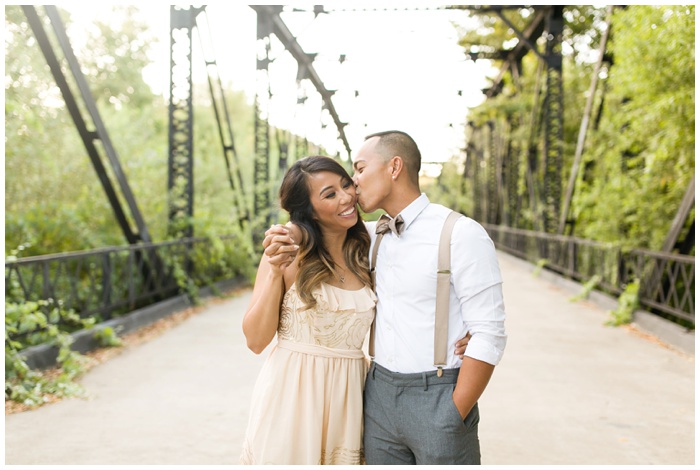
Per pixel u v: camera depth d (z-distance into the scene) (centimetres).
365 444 203
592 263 1067
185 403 455
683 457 353
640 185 860
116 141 1093
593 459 350
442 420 184
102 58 1861
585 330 759
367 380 204
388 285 197
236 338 691
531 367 573
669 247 742
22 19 724
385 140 200
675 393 488
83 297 732
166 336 697
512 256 1964
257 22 1324
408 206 196
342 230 203
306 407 194
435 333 189
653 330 726
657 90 689
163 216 963
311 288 192
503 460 349
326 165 194
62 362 542
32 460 342
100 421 412
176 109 976
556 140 1413
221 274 1136
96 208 938
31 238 780
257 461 195
